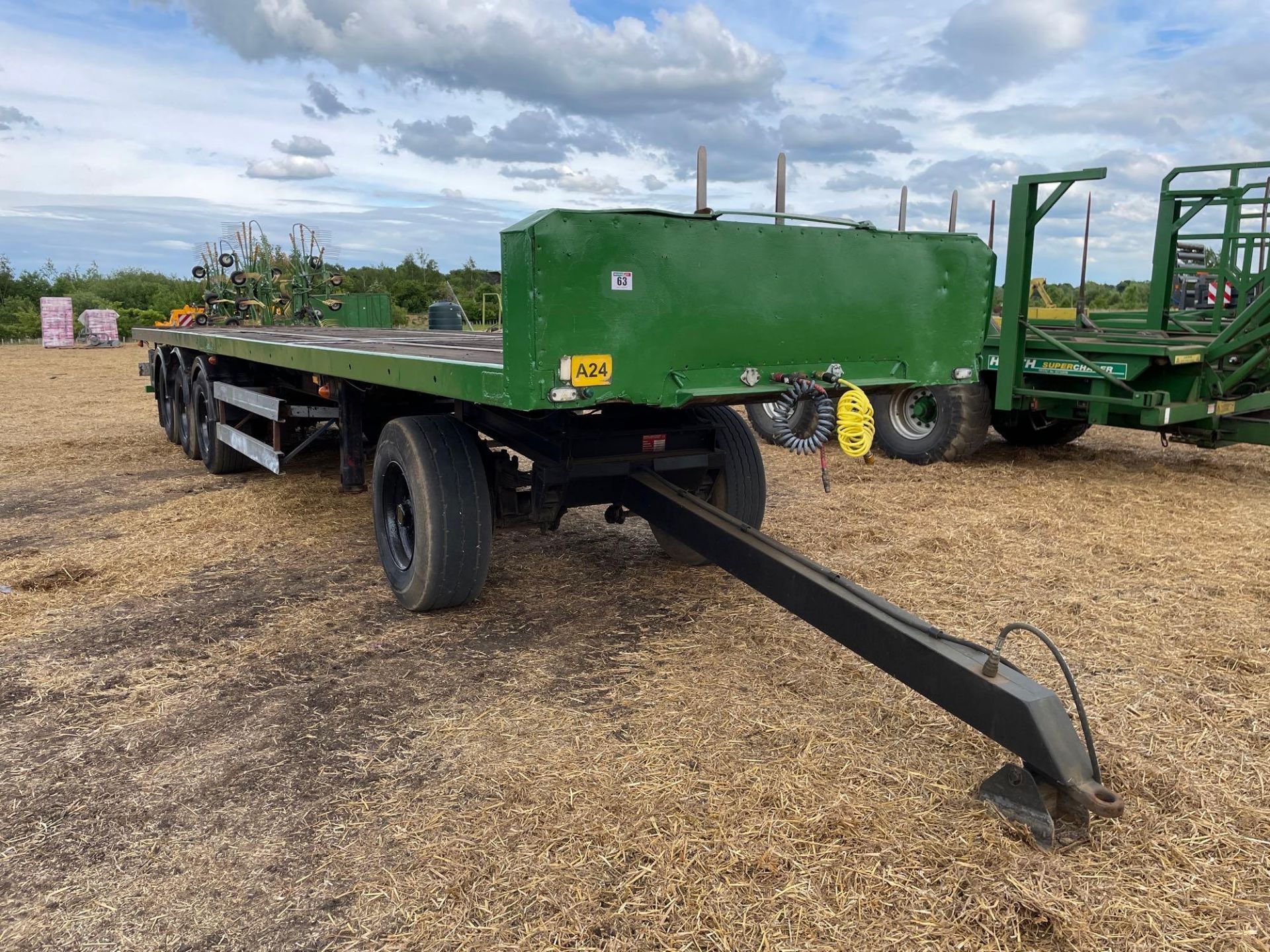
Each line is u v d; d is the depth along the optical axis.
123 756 2.99
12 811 2.68
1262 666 3.55
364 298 11.48
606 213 2.95
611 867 2.34
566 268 2.89
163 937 2.13
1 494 7.32
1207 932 2.09
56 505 6.87
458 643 3.94
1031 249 7.35
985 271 4.04
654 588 4.68
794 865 2.33
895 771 2.79
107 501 7.00
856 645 2.96
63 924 2.18
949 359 4.01
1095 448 9.30
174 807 2.68
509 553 5.38
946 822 2.52
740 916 2.15
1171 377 7.27
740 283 3.30
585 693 3.40
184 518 6.38
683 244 3.14
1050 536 5.61
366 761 2.92
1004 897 2.21
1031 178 7.21
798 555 3.33
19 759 2.98
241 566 5.18
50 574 5.01
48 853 2.47
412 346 5.24
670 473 4.61
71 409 13.57
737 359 3.34
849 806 2.59
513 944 2.07
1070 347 7.33
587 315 2.96
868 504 6.56
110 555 5.40
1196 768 2.79
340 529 6.00
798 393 3.32
